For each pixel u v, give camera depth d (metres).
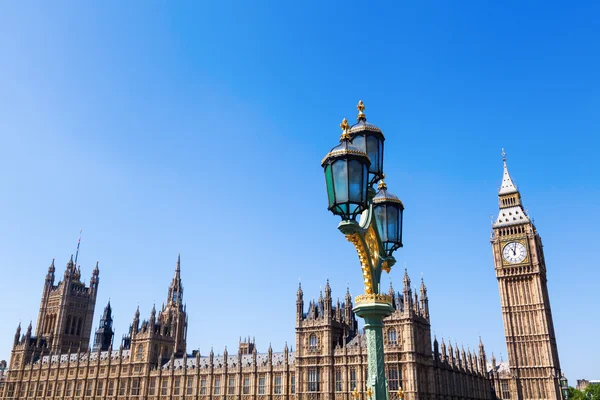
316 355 115.00
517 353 149.25
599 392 179.50
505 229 162.00
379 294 14.70
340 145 13.84
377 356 14.23
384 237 17.77
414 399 98.62
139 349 161.62
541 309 149.75
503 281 157.25
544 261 168.00
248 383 133.12
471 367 144.00
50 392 180.25
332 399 109.62
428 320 115.06
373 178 16.27
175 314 194.88
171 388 149.00
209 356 152.12
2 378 197.62
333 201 13.48
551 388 141.38
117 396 159.62
